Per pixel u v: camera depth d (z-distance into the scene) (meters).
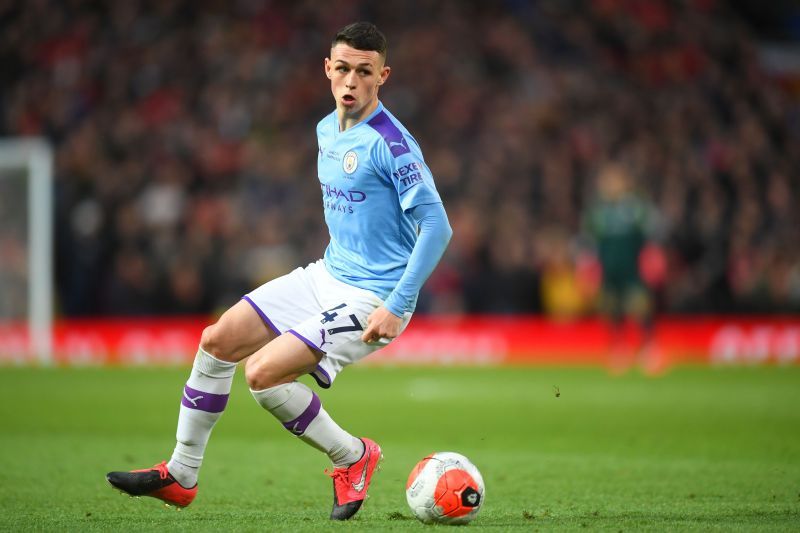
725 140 85.38
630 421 38.34
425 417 40.16
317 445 18.64
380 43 18.50
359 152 18.52
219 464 27.75
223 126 84.12
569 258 71.31
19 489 23.00
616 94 88.38
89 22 90.06
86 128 83.19
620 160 79.44
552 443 32.38
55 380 57.91
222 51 89.25
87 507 20.58
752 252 72.88
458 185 77.81
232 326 18.70
